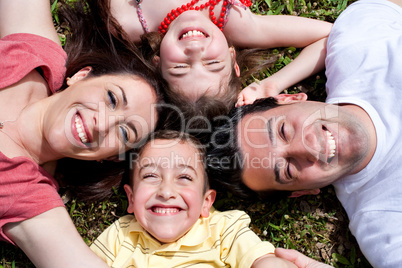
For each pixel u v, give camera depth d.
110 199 0.97
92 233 0.96
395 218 0.86
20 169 0.84
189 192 0.86
